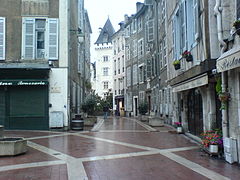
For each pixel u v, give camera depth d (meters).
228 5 6.73
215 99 8.58
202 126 10.19
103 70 48.72
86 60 27.09
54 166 6.08
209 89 8.65
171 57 14.88
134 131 13.55
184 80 9.99
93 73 57.69
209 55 7.55
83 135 11.83
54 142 9.66
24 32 13.96
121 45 36.41
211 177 5.19
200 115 10.46
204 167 5.96
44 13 14.22
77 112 19.00
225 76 6.69
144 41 25.95
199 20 8.52
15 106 13.69
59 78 14.02
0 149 7.08
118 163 6.36
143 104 21.12
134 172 5.57
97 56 49.34
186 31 10.23
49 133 12.51
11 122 13.63
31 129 13.67
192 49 9.72
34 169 5.81
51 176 5.28
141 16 27.00
